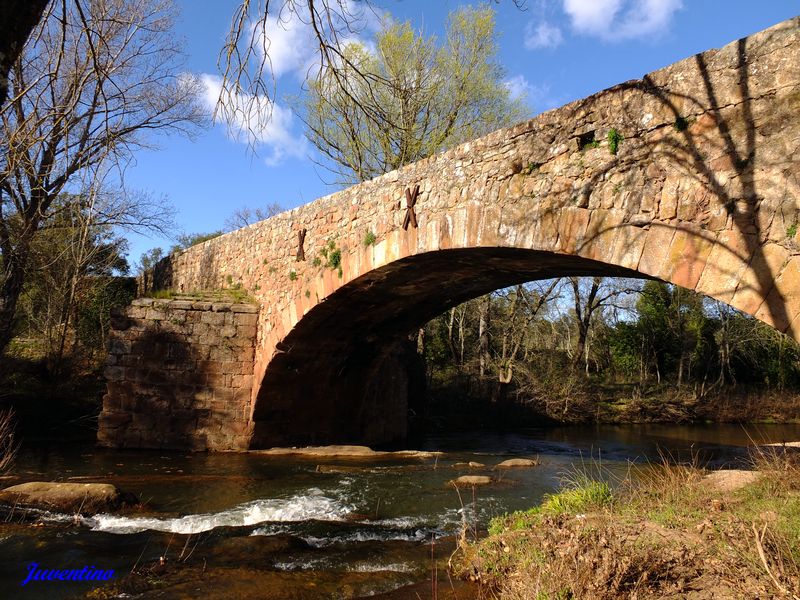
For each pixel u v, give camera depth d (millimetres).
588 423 23906
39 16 2979
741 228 4793
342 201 10594
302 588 4875
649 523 5480
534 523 6055
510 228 6996
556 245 6398
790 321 4406
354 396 15078
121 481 9180
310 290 11289
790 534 4703
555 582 4211
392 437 17031
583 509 6363
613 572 4215
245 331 12977
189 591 4699
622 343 32031
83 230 15336
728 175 4953
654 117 5605
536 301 26562
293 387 13195
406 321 13320
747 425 24609
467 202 7738
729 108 5027
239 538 6230
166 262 18922
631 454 14422
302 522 7105
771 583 3715
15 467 9914
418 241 8539
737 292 4742
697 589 4047
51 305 17422
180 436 12406
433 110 16438
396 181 9203
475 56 17031
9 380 14828
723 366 29719
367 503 8273
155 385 12453
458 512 7707
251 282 13680
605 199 5949
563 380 24938
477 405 22750
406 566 5539
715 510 5953
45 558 5340
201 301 13164
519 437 18953
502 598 4508
